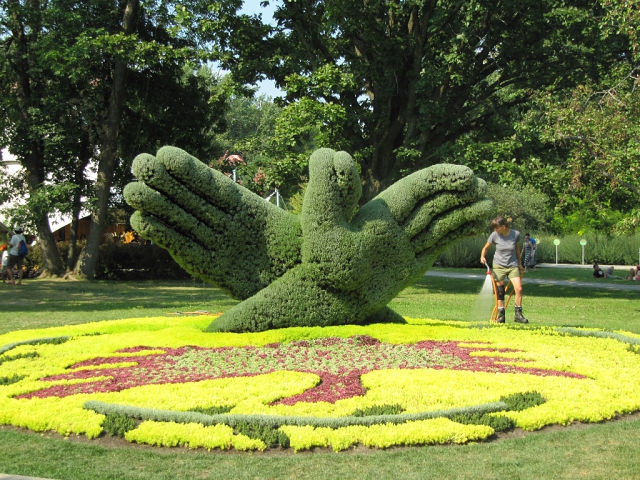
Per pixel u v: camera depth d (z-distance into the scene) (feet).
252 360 25.88
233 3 69.31
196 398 19.93
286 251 32.12
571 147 57.26
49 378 23.32
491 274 40.93
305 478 14.51
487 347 28.73
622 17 47.78
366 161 71.92
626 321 43.11
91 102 82.53
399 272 32.58
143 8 84.79
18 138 83.05
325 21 67.87
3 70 81.15
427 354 26.99
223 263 31.86
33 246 97.55
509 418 18.13
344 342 29.04
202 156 91.40
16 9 78.23
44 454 16.08
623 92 49.88
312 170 31.35
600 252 140.56
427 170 32.71
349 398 20.20
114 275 91.81
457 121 74.43
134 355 26.96
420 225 32.40
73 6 79.25
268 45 71.15
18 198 87.61
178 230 31.09
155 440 16.60
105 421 17.79
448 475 14.61
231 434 16.71
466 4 64.18
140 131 89.45
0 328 38.58
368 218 31.86
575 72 67.82
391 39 65.36
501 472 14.78
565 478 14.37
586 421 18.81
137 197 29.35
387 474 14.67
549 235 150.82
